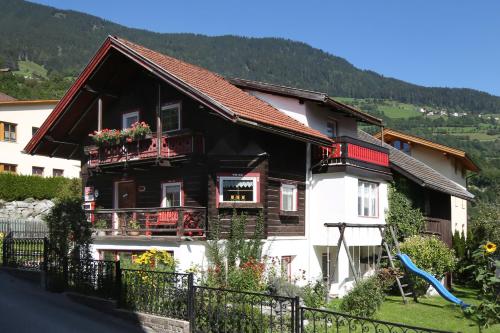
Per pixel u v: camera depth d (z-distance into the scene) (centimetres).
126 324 1232
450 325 1525
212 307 1105
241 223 1778
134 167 2031
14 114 3828
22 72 12419
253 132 1845
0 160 3731
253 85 2175
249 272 1578
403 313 1716
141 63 1859
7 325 1186
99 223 1995
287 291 1546
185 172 1961
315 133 1986
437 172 3341
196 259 1709
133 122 2173
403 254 2053
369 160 2184
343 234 1877
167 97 2055
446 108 15825
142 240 1778
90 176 2336
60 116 2211
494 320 1236
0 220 3023
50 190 3634
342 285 2086
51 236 1609
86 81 2089
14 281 1691
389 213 2358
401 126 12425
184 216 1795
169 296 1189
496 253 1271
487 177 5938
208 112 1897
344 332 1264
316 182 2091
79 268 1471
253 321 1064
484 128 11800
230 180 1811
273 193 1905
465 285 2902
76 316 1288
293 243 1980
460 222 3866
